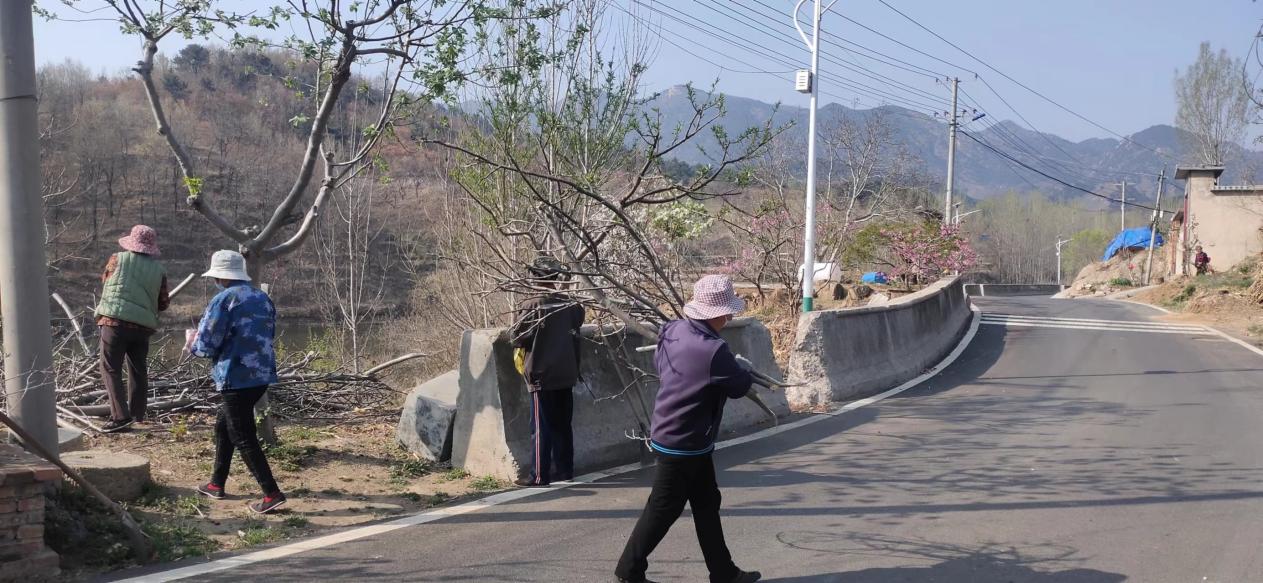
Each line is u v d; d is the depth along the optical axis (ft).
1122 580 16.28
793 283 60.18
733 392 15.23
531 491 21.99
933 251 81.92
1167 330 66.23
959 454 26.63
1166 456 26.37
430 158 43.60
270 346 19.43
